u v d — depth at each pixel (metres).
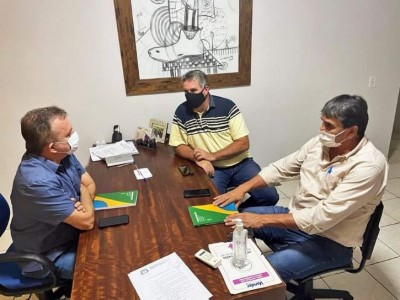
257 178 1.77
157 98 2.55
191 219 1.34
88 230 1.29
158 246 1.17
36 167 1.28
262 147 3.00
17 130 2.43
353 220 1.38
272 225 1.37
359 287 1.85
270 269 1.04
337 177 1.39
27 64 2.27
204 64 2.54
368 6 2.82
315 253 1.42
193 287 0.97
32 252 1.31
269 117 2.91
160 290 0.97
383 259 2.06
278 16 2.60
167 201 1.50
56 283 1.32
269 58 2.70
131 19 2.29
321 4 2.67
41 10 2.17
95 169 1.92
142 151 2.21
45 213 1.26
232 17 2.47
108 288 0.98
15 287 1.34
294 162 1.71
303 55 2.79
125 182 1.73
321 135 1.40
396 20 2.97
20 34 2.20
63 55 2.30
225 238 1.20
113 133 2.51
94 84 2.41
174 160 2.02
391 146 4.02
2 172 2.52
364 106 1.31
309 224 1.34
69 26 2.24
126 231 1.28
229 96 2.71
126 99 2.50
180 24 2.39
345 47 2.90
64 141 1.31
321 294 1.69
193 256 1.11
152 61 2.44
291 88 2.88
